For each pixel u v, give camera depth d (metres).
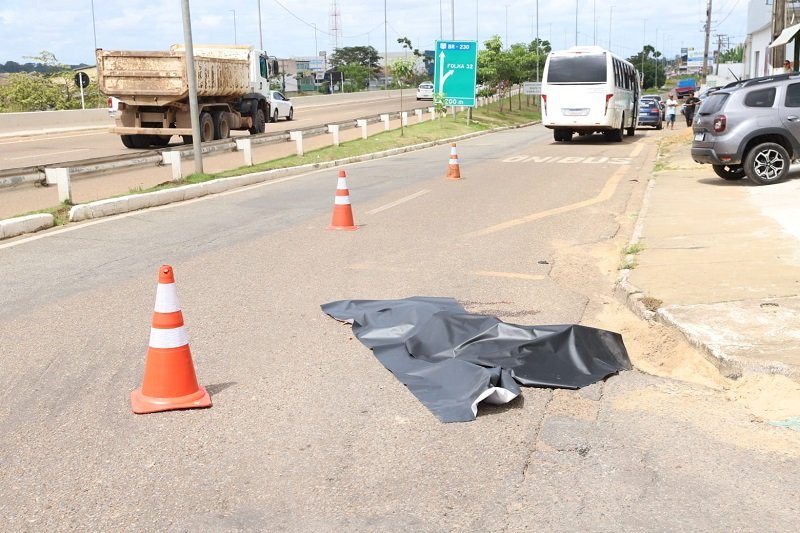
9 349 5.86
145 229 11.03
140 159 14.45
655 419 4.58
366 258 9.09
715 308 6.38
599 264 8.80
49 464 4.04
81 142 27.47
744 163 13.88
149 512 3.57
